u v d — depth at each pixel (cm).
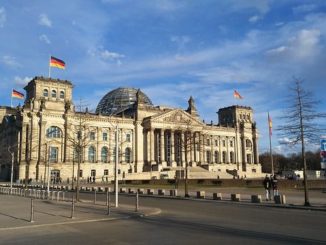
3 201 5106
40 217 3100
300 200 4959
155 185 9950
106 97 18975
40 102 13562
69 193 7144
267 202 4678
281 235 2161
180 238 2072
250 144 19950
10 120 15150
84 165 14325
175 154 16525
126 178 13100
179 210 3819
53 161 13450
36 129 13338
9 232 2366
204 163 17362
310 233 2234
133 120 16012
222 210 3803
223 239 2027
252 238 2055
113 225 2659
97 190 7919
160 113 16075
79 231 2380
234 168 18762
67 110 13788
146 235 2191
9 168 14412
